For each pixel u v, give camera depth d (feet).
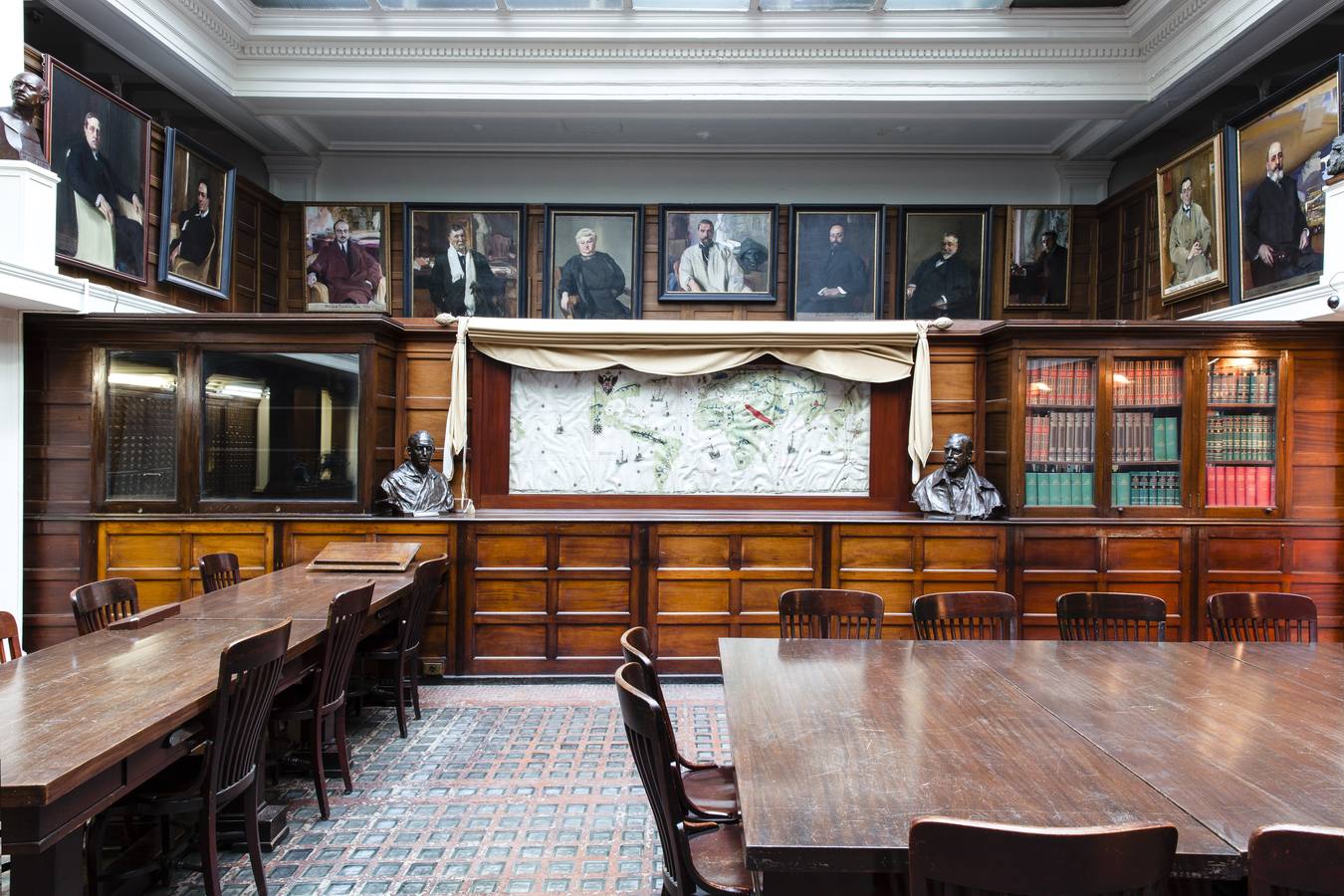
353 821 10.90
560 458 18.94
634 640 9.02
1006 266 23.61
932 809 5.66
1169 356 17.35
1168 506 17.44
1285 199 16.15
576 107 20.54
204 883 8.23
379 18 19.22
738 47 19.70
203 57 18.49
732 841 7.50
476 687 16.97
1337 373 17.25
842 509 18.84
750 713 7.79
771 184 24.34
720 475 18.99
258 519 17.02
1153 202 21.16
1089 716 7.73
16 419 15.99
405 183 24.35
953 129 22.38
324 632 10.84
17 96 13.92
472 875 9.55
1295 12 15.66
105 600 11.53
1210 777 6.28
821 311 23.30
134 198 17.17
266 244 23.00
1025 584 17.25
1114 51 19.54
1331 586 17.26
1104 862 4.50
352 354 17.26
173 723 7.31
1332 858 4.59
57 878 6.64
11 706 7.43
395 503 17.29
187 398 17.17
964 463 17.58
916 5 18.92
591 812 11.18
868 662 9.70
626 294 23.56
